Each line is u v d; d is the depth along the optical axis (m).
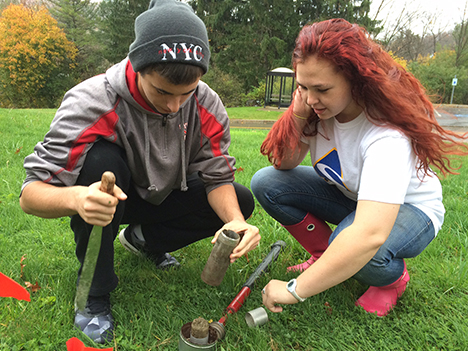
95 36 39.25
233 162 2.06
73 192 1.38
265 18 30.75
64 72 38.06
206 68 1.48
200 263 2.30
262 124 16.92
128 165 1.84
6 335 1.61
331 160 2.00
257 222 2.93
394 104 1.57
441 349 1.70
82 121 1.62
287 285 1.64
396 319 1.86
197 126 1.93
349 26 1.53
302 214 2.31
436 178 2.00
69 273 2.10
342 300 2.01
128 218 2.18
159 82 1.42
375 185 1.57
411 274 2.30
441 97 1.99
